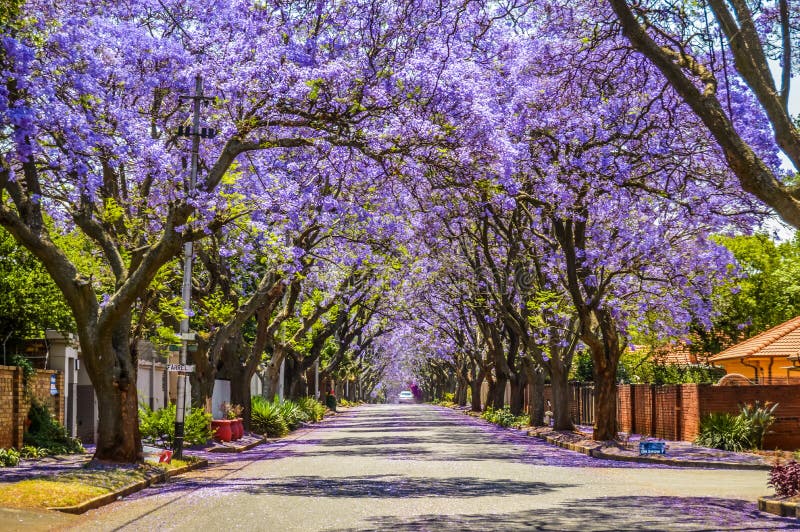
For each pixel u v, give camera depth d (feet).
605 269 97.09
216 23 72.49
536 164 80.48
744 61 38.40
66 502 44.75
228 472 68.74
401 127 60.64
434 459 80.02
